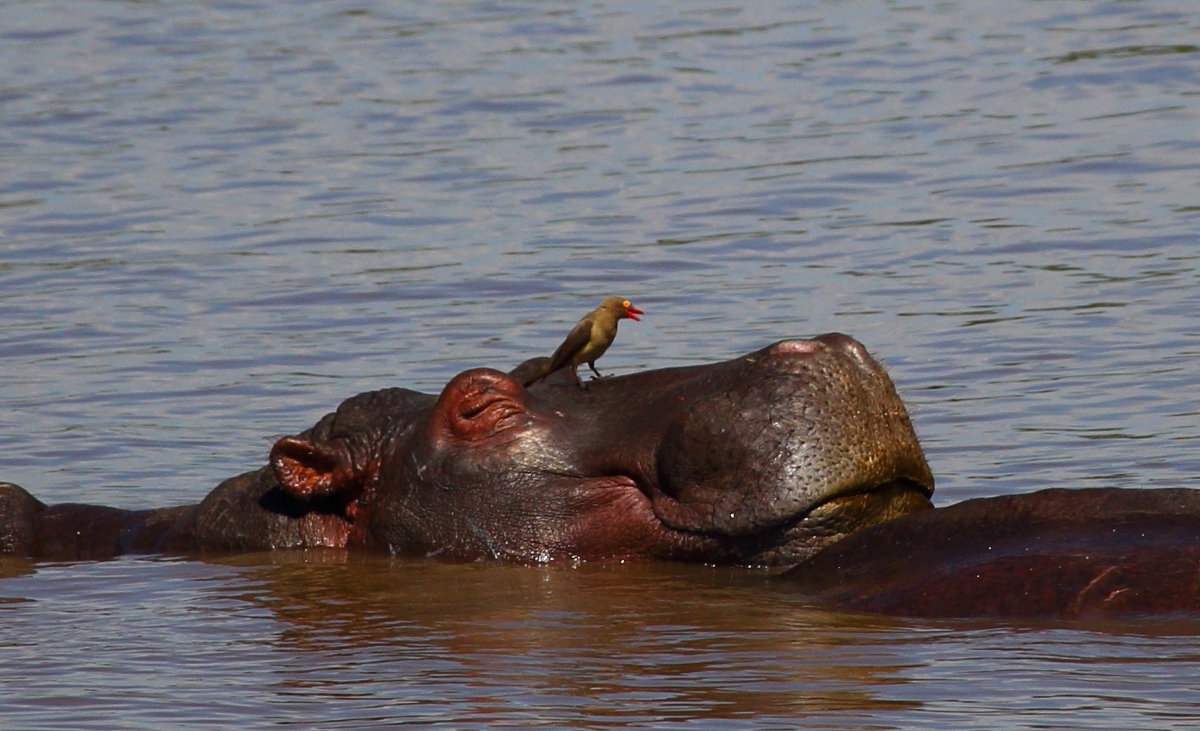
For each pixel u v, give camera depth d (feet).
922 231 130.72
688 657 56.03
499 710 52.11
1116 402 92.53
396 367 104.63
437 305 118.42
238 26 224.53
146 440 93.50
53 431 95.61
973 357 102.12
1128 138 153.79
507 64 197.57
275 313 118.42
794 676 53.78
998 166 147.54
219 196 151.43
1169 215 130.62
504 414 67.87
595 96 181.57
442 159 160.56
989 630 56.54
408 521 68.54
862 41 199.72
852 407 62.54
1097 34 195.11
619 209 141.08
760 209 138.92
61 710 53.42
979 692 51.67
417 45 209.67
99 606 65.31
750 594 61.98
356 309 118.21
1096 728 48.57
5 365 108.99
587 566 66.13
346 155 163.73
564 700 52.70
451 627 60.39
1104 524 59.72
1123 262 120.16
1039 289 115.03
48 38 220.23
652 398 66.44
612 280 122.42
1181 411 90.43
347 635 60.29
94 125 178.91
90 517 76.23
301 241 136.67
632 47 202.69
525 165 157.17
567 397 68.59
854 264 123.24
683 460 63.87
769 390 62.75
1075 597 57.26
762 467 62.34
